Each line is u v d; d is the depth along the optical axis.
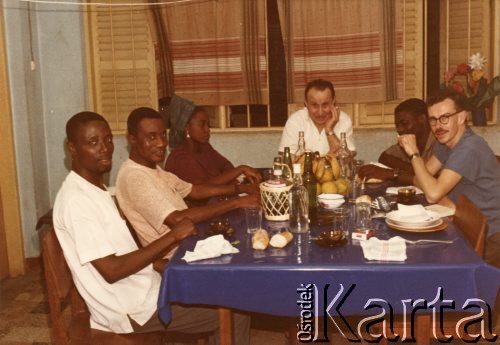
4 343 2.98
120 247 2.05
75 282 1.99
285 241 2.06
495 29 4.29
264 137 4.41
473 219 2.24
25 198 3.96
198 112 3.26
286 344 2.91
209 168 3.38
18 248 3.93
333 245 2.04
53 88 4.22
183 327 2.12
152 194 2.30
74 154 2.03
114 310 1.99
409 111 3.31
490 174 2.59
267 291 1.89
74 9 4.15
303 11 4.24
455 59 4.39
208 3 4.26
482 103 4.20
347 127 3.60
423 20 4.31
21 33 3.79
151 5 4.28
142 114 2.39
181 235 2.02
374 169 3.15
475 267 1.83
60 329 1.98
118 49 4.43
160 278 2.20
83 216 1.92
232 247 2.05
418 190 2.89
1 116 3.80
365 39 4.23
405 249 1.97
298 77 4.33
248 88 4.35
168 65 4.36
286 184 2.41
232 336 2.09
